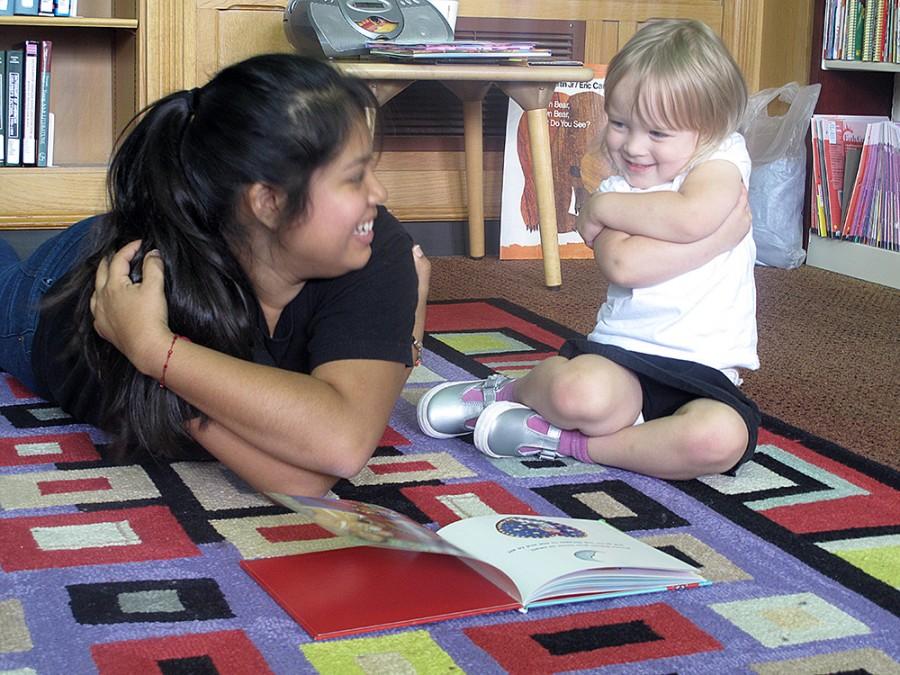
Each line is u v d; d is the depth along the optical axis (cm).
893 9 277
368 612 96
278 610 97
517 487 131
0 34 270
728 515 125
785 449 149
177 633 93
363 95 113
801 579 109
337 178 109
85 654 89
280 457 114
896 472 141
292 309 122
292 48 263
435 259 281
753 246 145
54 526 114
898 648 95
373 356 117
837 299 252
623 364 135
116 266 117
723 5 293
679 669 90
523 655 91
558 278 250
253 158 107
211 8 257
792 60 298
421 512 122
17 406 155
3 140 256
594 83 284
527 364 188
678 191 138
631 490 131
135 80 259
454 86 268
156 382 117
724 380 136
